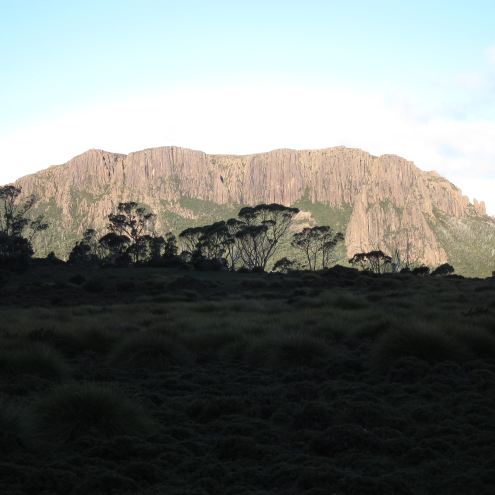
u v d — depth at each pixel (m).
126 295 51.91
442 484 6.95
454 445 8.20
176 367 14.41
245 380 12.99
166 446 8.28
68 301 47.31
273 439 8.84
